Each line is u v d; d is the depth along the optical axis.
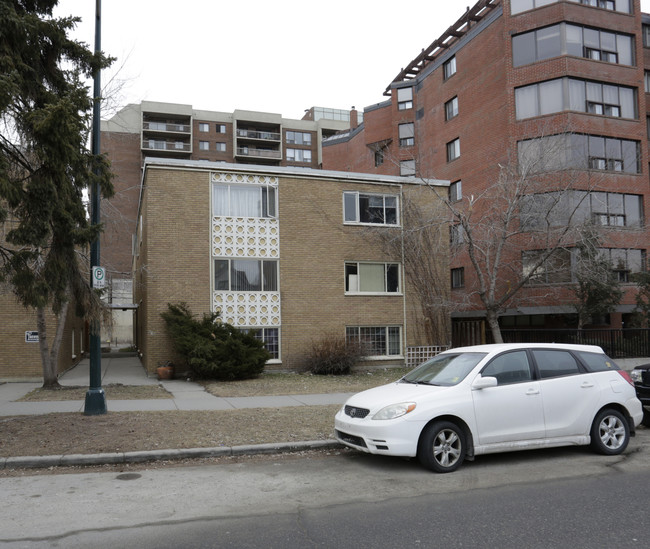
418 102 37.66
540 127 23.58
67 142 8.55
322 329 20.67
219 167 19.78
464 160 31.39
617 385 8.12
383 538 4.75
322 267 20.88
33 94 9.07
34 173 8.80
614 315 26.83
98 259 10.41
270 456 8.06
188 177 19.45
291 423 9.81
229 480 6.77
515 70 27.44
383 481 6.64
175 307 18.34
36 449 7.83
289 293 20.36
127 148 64.81
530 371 7.74
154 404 12.12
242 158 72.00
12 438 8.43
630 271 25.59
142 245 22.89
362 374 19.56
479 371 7.49
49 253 9.33
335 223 21.20
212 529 5.04
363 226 21.58
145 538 4.82
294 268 20.50
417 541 4.66
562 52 26.38
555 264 23.97
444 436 7.09
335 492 6.21
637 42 27.73
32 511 5.59
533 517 5.22
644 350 20.09
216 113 71.69
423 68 40.09
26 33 8.55
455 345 23.41
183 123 69.81
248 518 5.34
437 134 34.75
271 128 75.12
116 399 12.97
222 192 19.94
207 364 16.98
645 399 10.14
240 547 4.59
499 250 18.27
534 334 21.06
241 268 19.91
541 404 7.56
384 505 5.69
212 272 19.47
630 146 27.08
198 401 12.67
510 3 27.97
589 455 7.88
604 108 26.80
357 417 7.47
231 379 17.50
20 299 9.65
